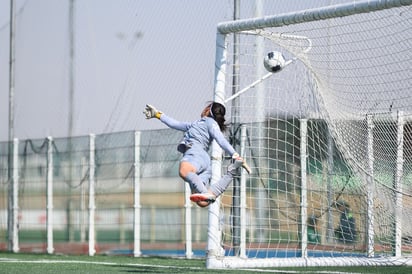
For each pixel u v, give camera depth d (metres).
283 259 29.69
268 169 31.61
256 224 32.28
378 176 26.94
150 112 24.91
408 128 25.72
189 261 33.84
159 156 36.81
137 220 37.69
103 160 39.47
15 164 44.19
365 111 26.72
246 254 32.53
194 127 24.38
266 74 31.48
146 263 32.25
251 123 31.75
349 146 27.62
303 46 28.73
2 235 45.38
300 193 30.81
